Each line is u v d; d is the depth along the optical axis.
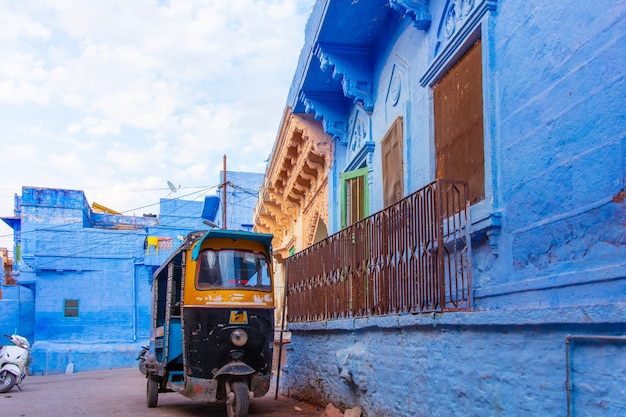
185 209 36.25
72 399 13.21
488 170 5.89
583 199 4.54
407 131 8.27
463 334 5.29
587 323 3.77
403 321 6.32
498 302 5.66
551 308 4.10
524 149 5.35
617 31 4.24
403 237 6.66
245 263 9.41
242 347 8.91
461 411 5.26
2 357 15.83
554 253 4.88
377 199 9.63
